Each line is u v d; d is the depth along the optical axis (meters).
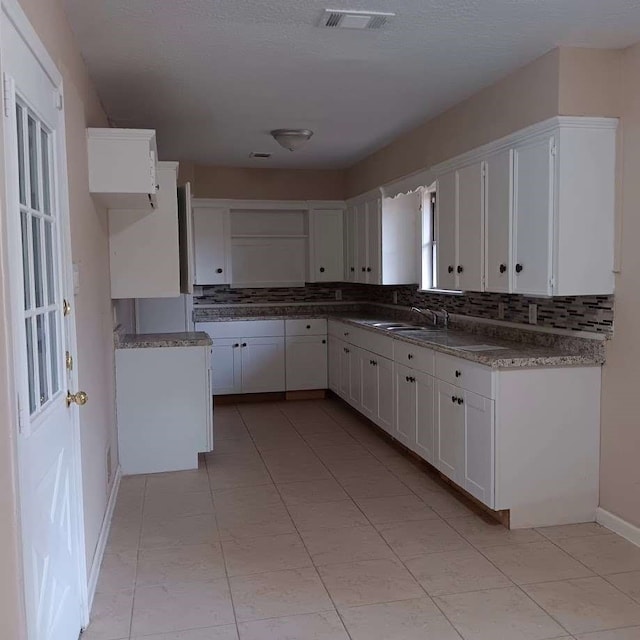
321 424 5.45
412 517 3.39
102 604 2.53
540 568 2.81
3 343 1.44
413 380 4.15
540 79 3.19
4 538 1.44
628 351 3.05
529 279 3.25
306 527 3.28
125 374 4.11
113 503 3.55
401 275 5.45
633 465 3.04
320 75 3.49
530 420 3.18
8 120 1.51
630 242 3.02
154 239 4.05
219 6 2.57
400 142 5.07
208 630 2.35
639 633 2.31
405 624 2.38
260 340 6.30
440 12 2.64
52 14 2.24
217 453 4.61
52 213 2.12
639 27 2.81
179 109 4.17
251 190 6.54
